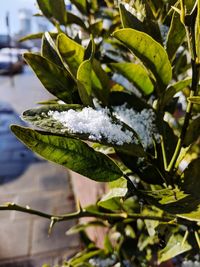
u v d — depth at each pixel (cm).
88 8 26
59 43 16
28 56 16
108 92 19
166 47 18
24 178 104
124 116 19
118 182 17
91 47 17
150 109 19
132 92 22
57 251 70
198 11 15
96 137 14
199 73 17
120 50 29
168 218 21
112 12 30
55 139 14
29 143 14
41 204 88
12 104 200
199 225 19
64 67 17
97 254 32
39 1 22
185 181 17
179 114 34
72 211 84
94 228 52
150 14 18
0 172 109
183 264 23
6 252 70
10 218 81
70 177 102
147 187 23
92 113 15
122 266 30
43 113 14
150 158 18
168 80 17
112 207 23
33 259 68
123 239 31
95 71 18
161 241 21
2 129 152
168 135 20
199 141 32
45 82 16
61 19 22
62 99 16
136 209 27
